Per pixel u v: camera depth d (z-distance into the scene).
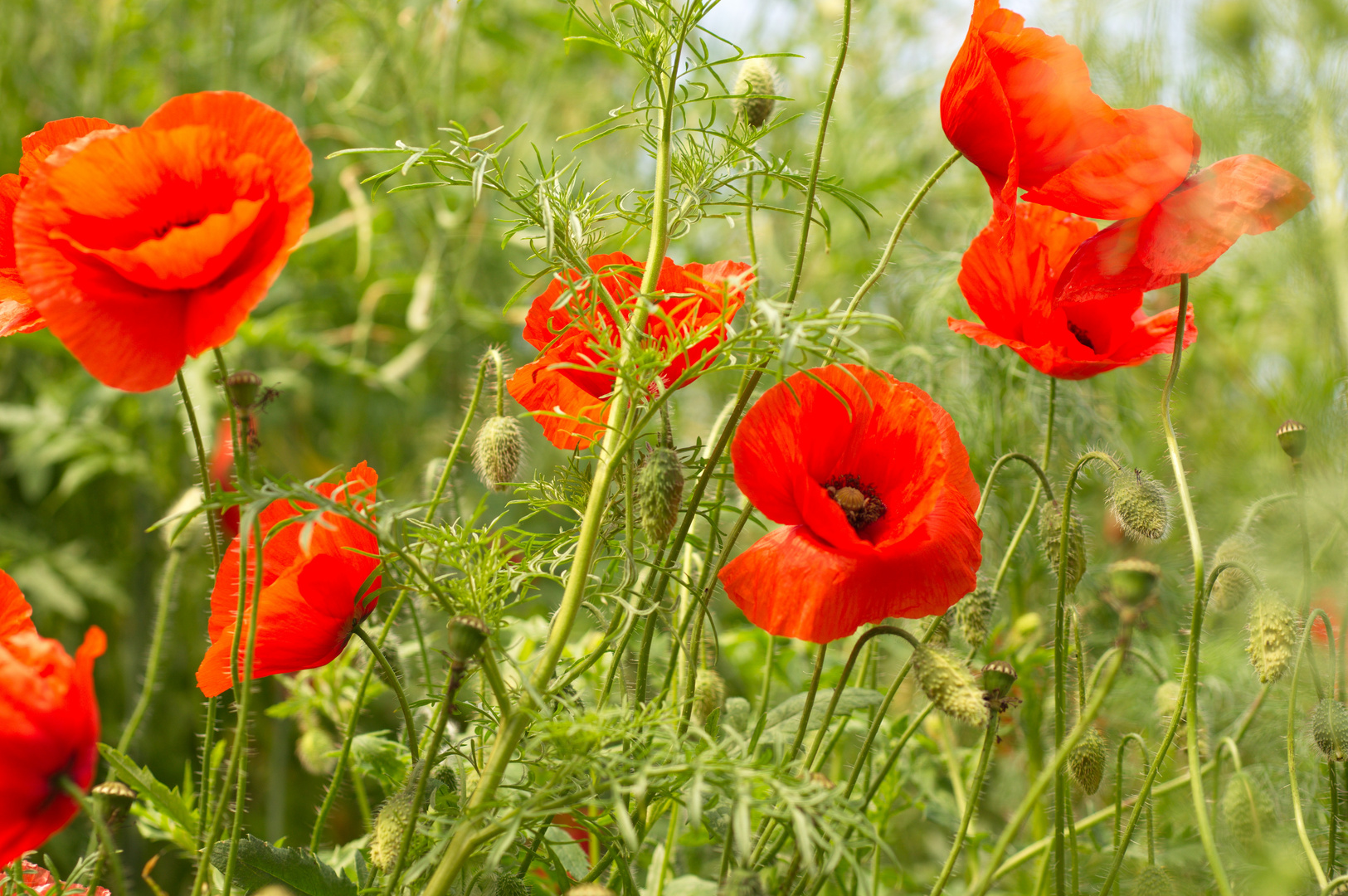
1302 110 1.14
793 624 1.00
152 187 0.98
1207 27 1.16
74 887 1.04
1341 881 1.02
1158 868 1.05
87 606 2.12
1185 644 1.19
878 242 1.87
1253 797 1.08
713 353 0.98
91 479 2.21
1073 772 1.05
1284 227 1.15
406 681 1.12
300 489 0.96
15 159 2.08
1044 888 1.07
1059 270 1.08
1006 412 1.32
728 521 1.21
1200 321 1.32
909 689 1.25
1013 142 1.01
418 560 1.00
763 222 1.91
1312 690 1.12
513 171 1.92
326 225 1.88
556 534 1.05
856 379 0.98
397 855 0.97
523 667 1.00
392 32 1.93
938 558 1.00
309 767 1.18
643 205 1.04
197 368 1.80
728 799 1.00
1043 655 1.20
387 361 2.34
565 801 0.97
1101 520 1.28
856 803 1.02
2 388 2.20
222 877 1.01
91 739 0.97
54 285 0.97
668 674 1.04
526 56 2.15
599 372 1.00
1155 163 1.02
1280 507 1.14
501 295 2.33
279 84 2.13
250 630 0.97
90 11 2.14
